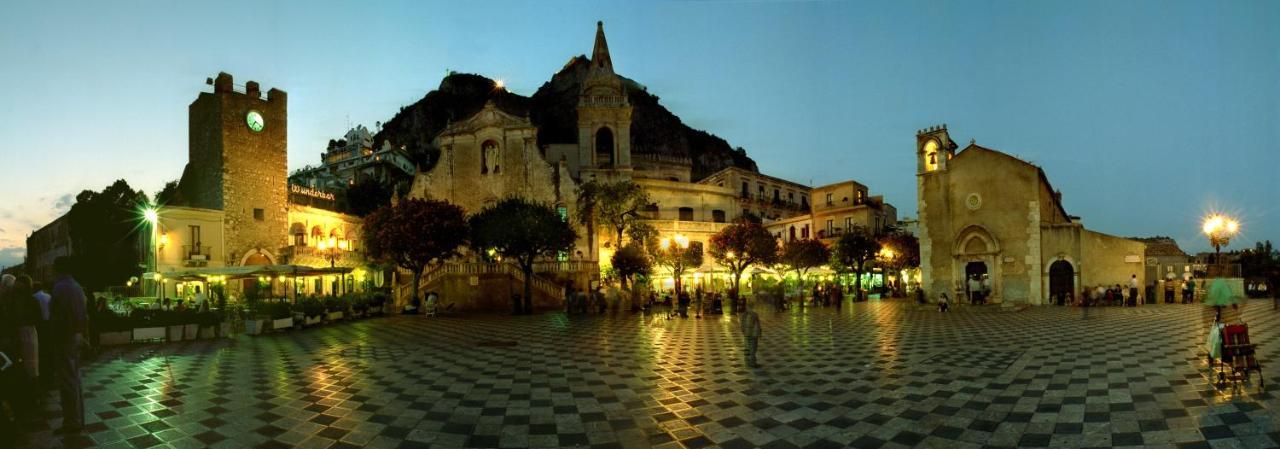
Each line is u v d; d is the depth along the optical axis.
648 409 9.39
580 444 7.64
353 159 87.94
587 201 51.78
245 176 47.62
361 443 7.69
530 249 34.97
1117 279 33.12
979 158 35.72
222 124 46.66
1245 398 9.20
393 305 38.16
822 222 66.56
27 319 8.18
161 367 13.70
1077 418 8.39
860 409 9.19
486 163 55.31
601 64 65.81
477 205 54.41
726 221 66.75
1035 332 19.34
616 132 63.50
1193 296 32.78
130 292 42.88
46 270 55.50
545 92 137.50
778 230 72.25
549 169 54.66
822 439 7.72
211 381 11.80
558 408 9.48
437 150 104.00
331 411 9.31
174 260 42.47
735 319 27.11
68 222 42.22
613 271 47.16
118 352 16.70
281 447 7.51
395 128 116.25
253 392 10.71
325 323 27.55
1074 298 32.91
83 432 8.00
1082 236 33.50
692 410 9.30
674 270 47.44
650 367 13.38
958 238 35.94
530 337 20.39
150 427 8.32
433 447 7.54
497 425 8.52
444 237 36.38
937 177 37.06
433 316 32.53
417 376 12.39
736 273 46.44
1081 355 13.91
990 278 34.81
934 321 24.64
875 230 63.84
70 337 7.93
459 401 9.99
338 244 57.25
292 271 31.50
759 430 8.16
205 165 47.31
